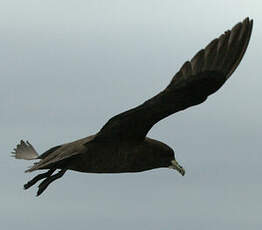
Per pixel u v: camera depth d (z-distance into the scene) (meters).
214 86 15.97
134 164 17.44
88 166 17.20
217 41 15.86
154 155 17.59
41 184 17.31
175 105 16.19
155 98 15.91
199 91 15.98
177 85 15.78
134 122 16.80
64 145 17.36
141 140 17.34
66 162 17.19
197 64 15.85
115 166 17.31
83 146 17.08
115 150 17.19
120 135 17.08
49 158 16.94
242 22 15.86
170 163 17.94
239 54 15.91
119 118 16.59
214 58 15.88
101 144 17.11
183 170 17.84
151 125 16.92
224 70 15.90
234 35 15.85
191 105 16.20
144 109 16.33
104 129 16.80
